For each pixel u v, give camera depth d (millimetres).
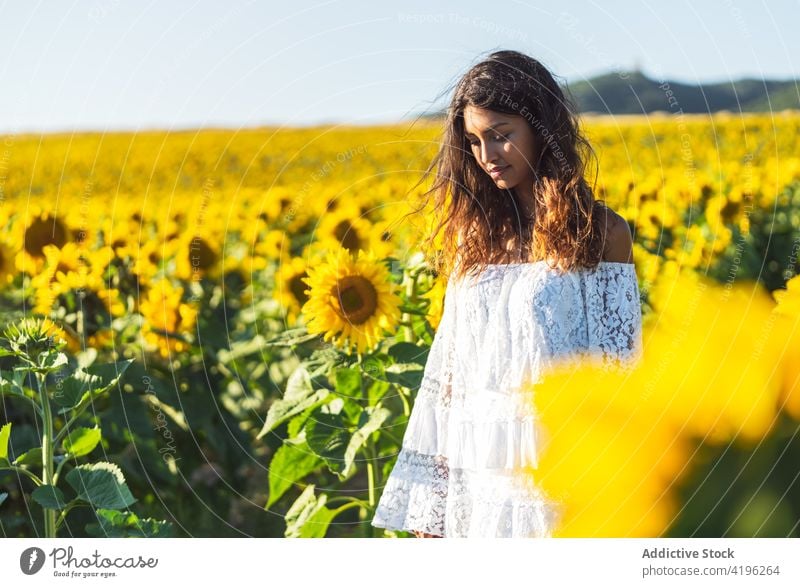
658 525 364
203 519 3279
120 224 3805
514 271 1826
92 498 1986
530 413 1654
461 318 1894
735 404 358
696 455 362
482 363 1812
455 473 1893
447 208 2020
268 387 3715
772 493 350
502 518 1671
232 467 3523
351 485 3496
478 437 1771
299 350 3234
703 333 377
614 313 1759
